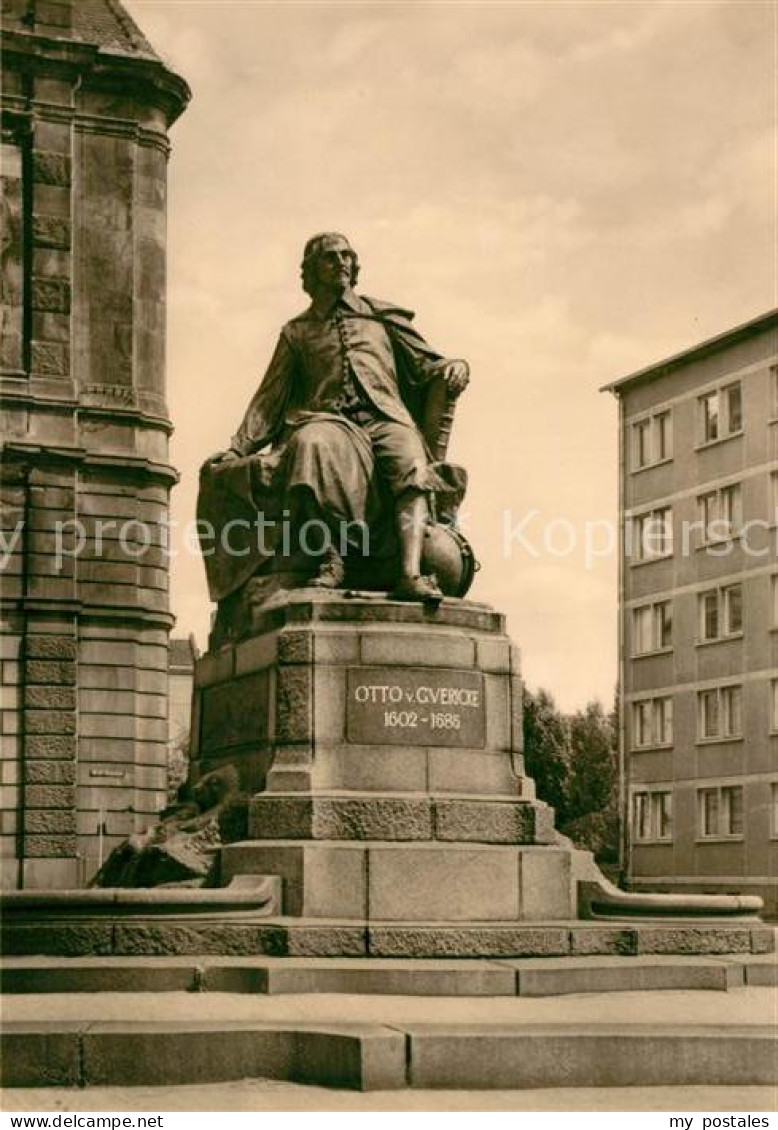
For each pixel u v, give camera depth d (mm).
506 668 15539
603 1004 12820
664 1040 11758
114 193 44938
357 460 16062
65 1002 12406
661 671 54625
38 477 42469
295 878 14070
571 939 14047
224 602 16859
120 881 15086
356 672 15055
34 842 41562
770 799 50750
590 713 55062
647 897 14773
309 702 14953
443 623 15469
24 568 42250
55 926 13320
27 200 43969
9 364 43188
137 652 43281
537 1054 11578
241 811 15203
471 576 16391
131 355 44406
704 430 53844
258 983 12797
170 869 14820
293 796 14578
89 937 13297
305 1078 11586
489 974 13070
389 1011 12281
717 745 52531
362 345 16750
